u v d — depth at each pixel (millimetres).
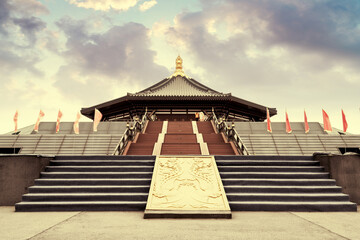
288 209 6562
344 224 5156
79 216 5922
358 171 7742
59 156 8820
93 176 7859
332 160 7898
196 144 17406
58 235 4293
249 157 8812
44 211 6508
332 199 6879
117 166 8352
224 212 5797
